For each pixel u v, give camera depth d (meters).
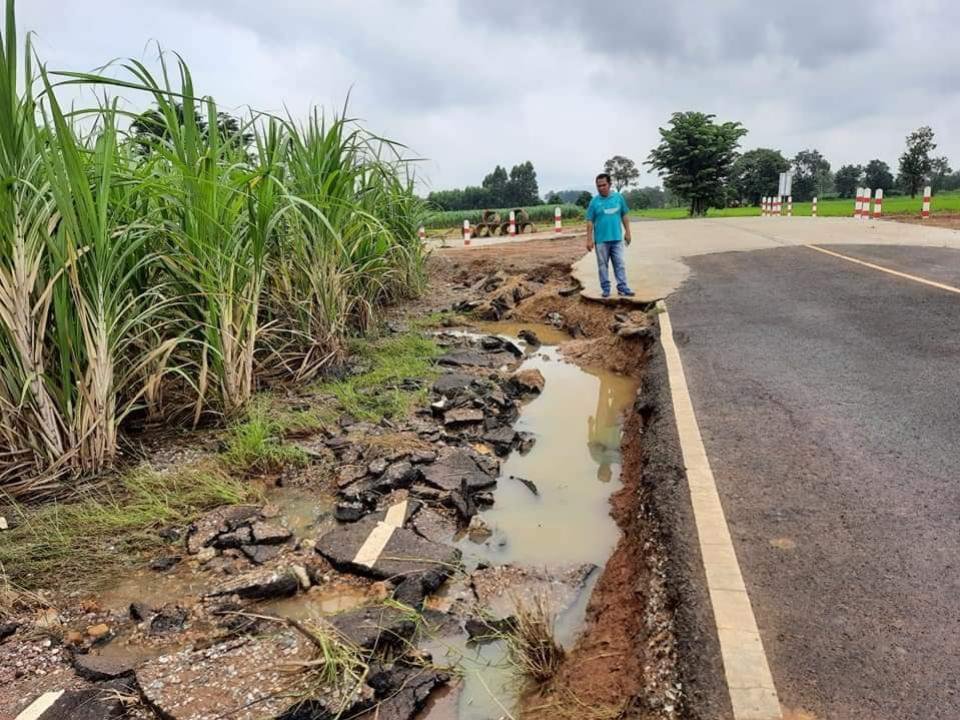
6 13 3.52
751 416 4.23
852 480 3.29
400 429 5.06
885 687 2.00
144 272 4.77
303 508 3.93
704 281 9.41
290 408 5.36
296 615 2.97
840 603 2.38
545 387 6.64
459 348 7.91
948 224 16.06
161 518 3.64
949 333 5.78
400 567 3.26
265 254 5.45
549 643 2.60
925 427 3.87
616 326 7.81
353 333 7.61
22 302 3.66
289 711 2.29
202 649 2.68
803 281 8.77
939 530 2.81
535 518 3.96
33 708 2.33
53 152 3.61
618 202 8.55
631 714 2.14
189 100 4.54
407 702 2.41
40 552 3.33
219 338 4.77
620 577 3.14
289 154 6.59
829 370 5.05
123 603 3.02
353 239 7.13
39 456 3.91
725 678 2.07
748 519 2.99
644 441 4.41
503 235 24.41
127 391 4.62
